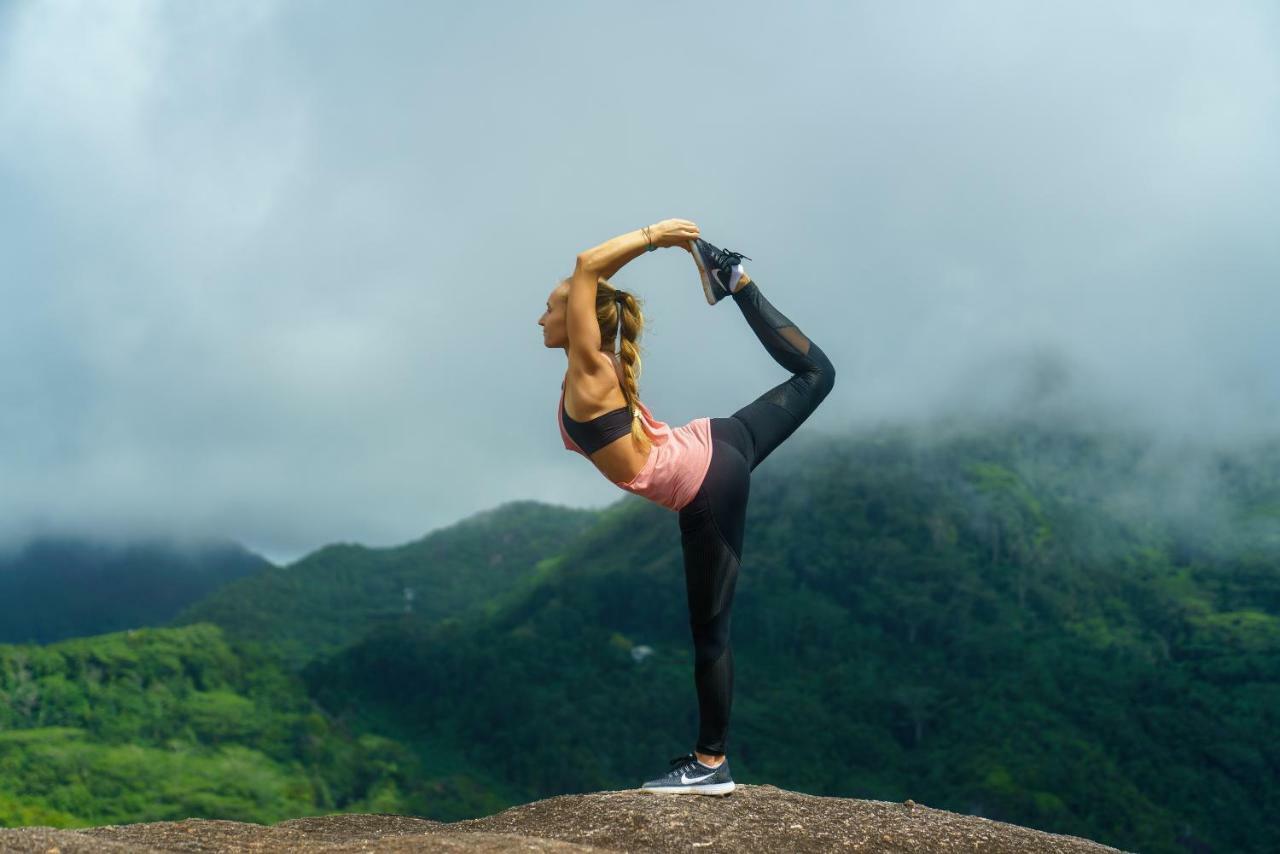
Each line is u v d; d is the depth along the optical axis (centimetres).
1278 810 12475
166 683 16438
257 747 15300
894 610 18225
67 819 12112
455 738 16325
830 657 17162
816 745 14612
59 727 15088
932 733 15112
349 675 18188
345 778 14412
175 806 12875
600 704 16388
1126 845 11812
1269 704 14575
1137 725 14438
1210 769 13450
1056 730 14300
